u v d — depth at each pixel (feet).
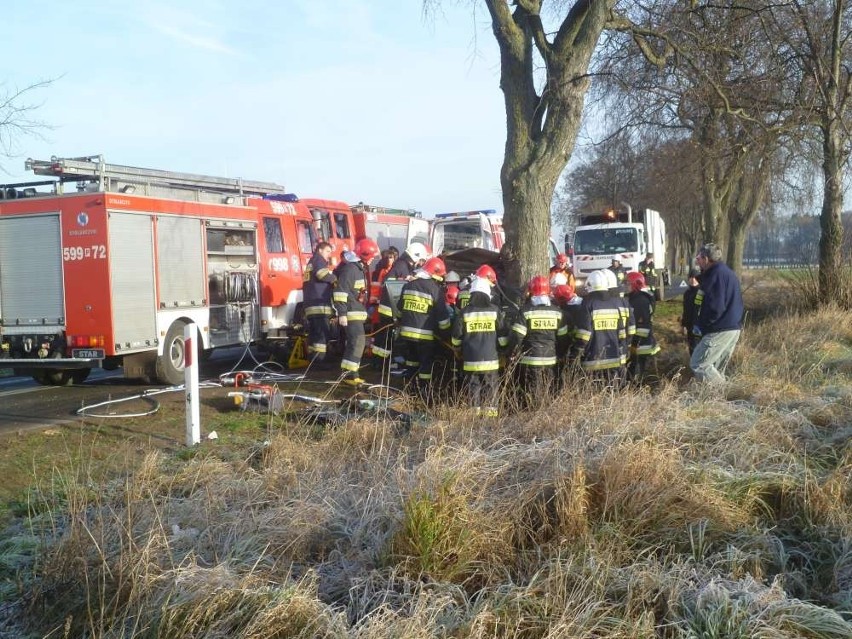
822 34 50.83
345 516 15.43
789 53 50.78
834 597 13.89
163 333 34.42
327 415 24.11
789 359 34.14
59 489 17.92
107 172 33.81
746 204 87.97
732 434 19.94
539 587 12.93
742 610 12.18
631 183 102.68
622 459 16.40
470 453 17.25
